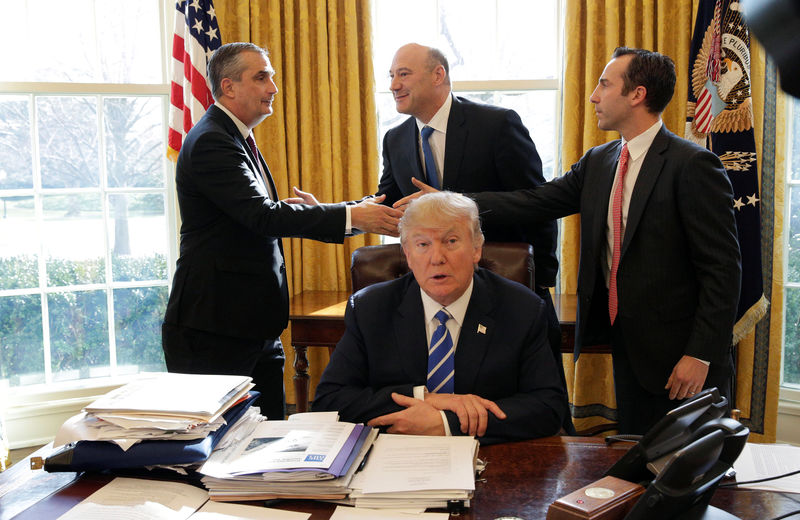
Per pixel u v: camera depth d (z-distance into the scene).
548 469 1.40
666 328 2.17
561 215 2.54
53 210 3.57
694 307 2.17
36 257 3.55
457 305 1.78
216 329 2.45
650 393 2.25
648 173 2.15
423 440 1.47
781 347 3.27
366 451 1.40
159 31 3.68
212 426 1.40
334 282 3.61
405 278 1.91
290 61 3.49
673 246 2.13
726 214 2.07
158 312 3.76
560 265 3.69
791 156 3.36
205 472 1.31
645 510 1.04
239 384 1.57
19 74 3.51
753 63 3.13
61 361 3.63
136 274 3.73
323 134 3.53
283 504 1.28
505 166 2.57
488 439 1.54
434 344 1.77
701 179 2.06
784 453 1.47
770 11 0.63
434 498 1.23
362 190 3.63
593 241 2.33
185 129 3.38
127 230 3.69
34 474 1.42
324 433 1.45
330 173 3.55
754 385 3.26
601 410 3.54
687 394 2.09
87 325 3.66
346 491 1.27
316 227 2.38
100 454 1.36
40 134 3.53
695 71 3.11
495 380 1.73
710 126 3.04
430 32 3.75
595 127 3.39
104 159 3.63
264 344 2.61
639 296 2.18
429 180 2.73
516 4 3.72
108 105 3.61
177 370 2.47
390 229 2.46
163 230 3.75
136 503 1.27
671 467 1.03
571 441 1.57
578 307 2.43
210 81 2.57
